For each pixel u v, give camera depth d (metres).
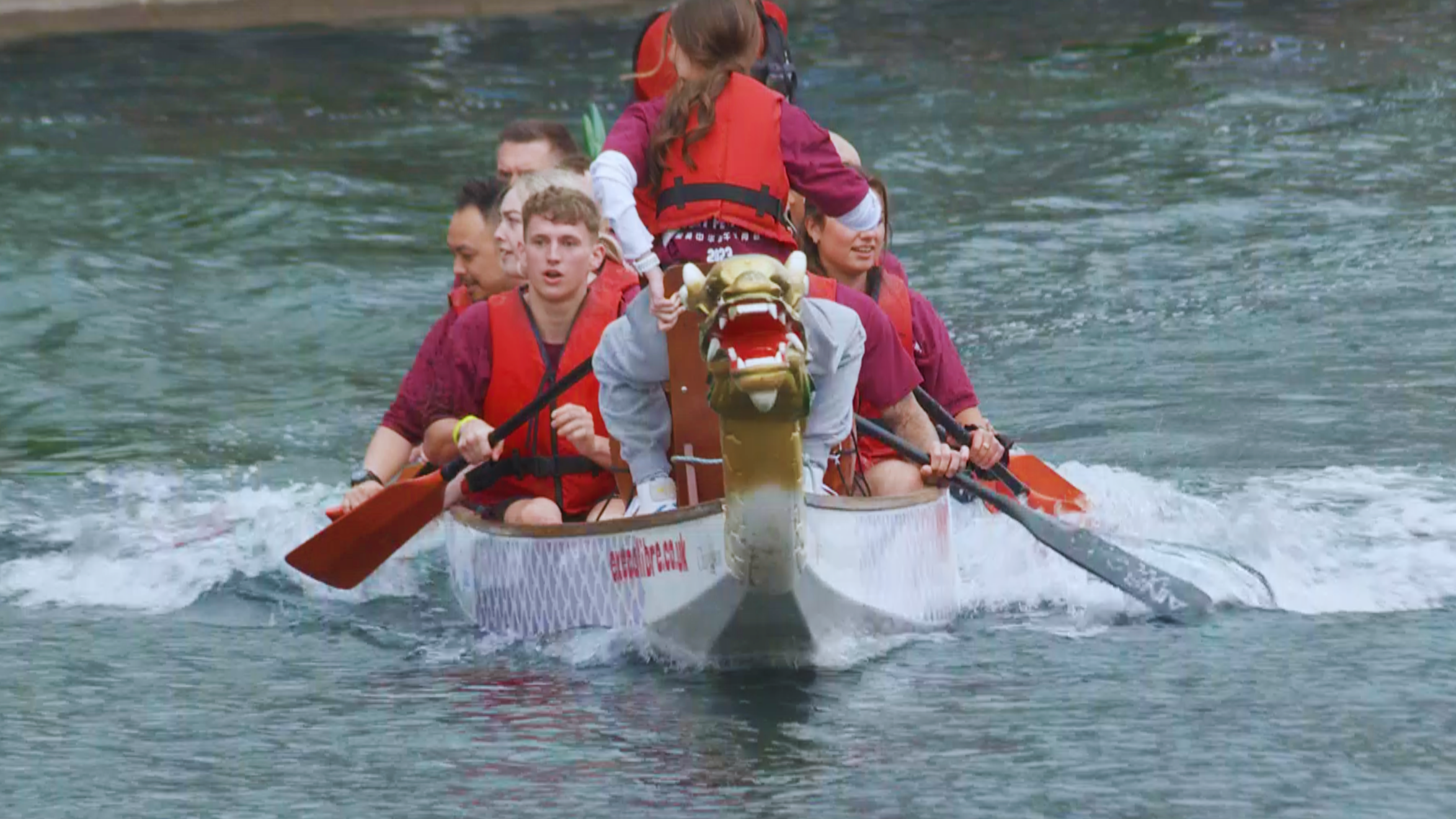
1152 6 79.56
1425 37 70.31
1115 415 31.80
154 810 16.36
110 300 42.25
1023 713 18.30
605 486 22.64
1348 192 49.56
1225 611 21.92
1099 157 54.56
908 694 18.91
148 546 26.17
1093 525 25.42
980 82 66.12
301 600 23.61
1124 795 16.16
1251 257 43.56
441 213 50.91
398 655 21.08
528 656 20.73
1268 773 16.62
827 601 19.36
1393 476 27.72
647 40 29.48
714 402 17.53
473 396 22.80
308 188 53.19
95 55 75.31
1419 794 16.09
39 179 54.03
